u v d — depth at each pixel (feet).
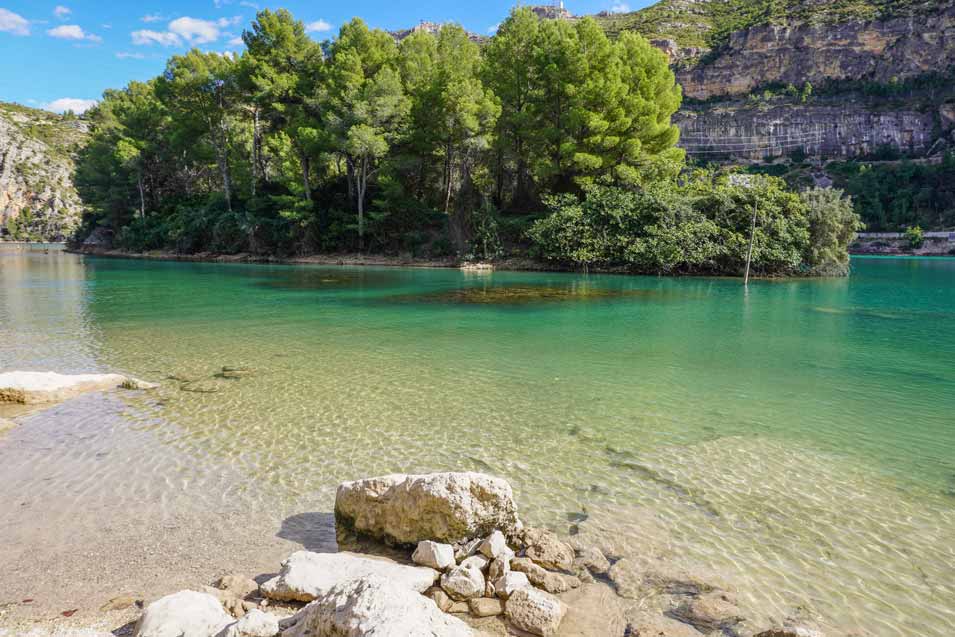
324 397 28.96
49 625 11.48
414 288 82.69
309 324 51.42
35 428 24.25
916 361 37.63
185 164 194.18
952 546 15.37
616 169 121.08
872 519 16.84
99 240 221.46
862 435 23.93
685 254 106.73
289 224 148.56
